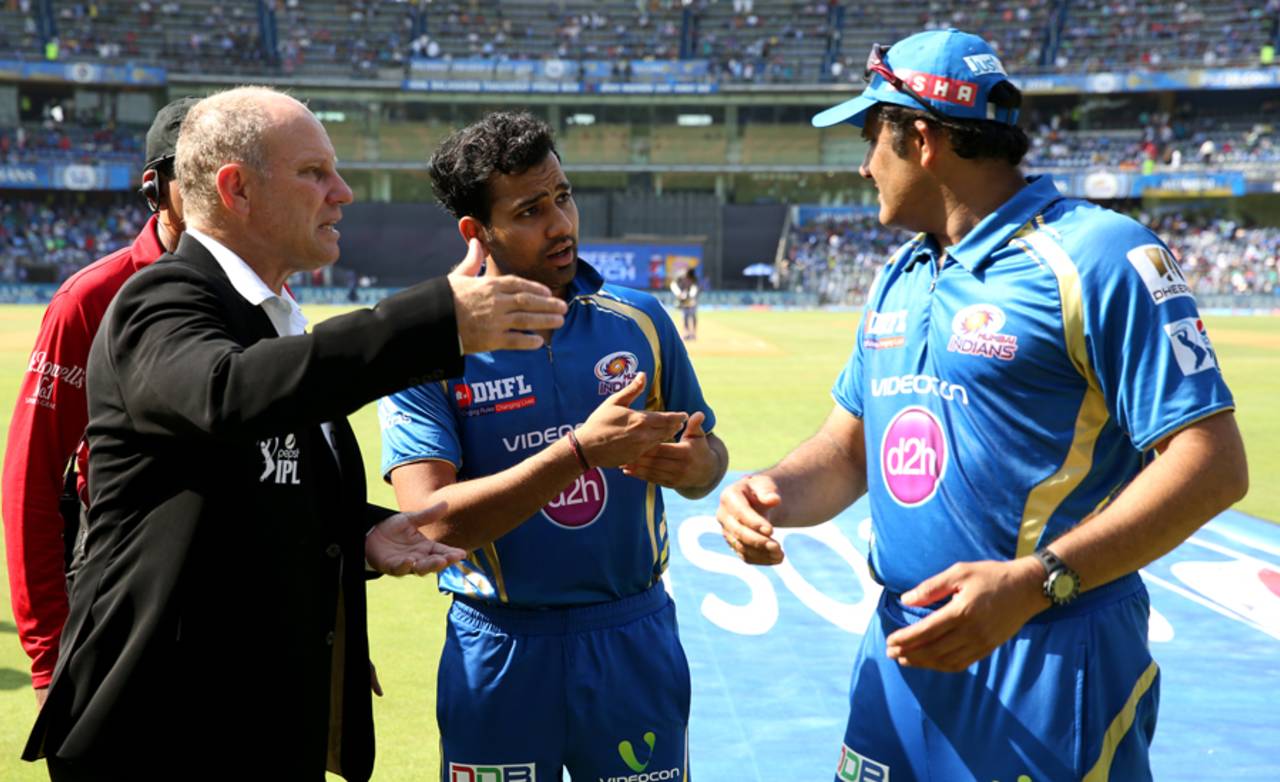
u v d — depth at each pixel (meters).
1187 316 2.07
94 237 45.06
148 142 2.64
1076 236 2.15
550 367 2.66
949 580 1.96
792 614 5.49
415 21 51.25
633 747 2.67
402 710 4.28
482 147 2.51
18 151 44.25
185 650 1.94
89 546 2.03
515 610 2.63
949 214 2.32
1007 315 2.18
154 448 1.95
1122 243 2.11
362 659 2.24
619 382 2.71
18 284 41.59
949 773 2.31
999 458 2.22
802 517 2.57
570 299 2.72
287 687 2.05
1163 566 6.39
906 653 1.98
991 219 2.24
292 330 2.19
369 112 48.88
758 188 50.19
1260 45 44.94
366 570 2.34
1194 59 45.69
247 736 2.00
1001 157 2.25
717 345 23.77
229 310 2.00
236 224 2.10
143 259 2.69
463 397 2.63
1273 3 45.94
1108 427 2.20
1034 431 2.20
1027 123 49.31
